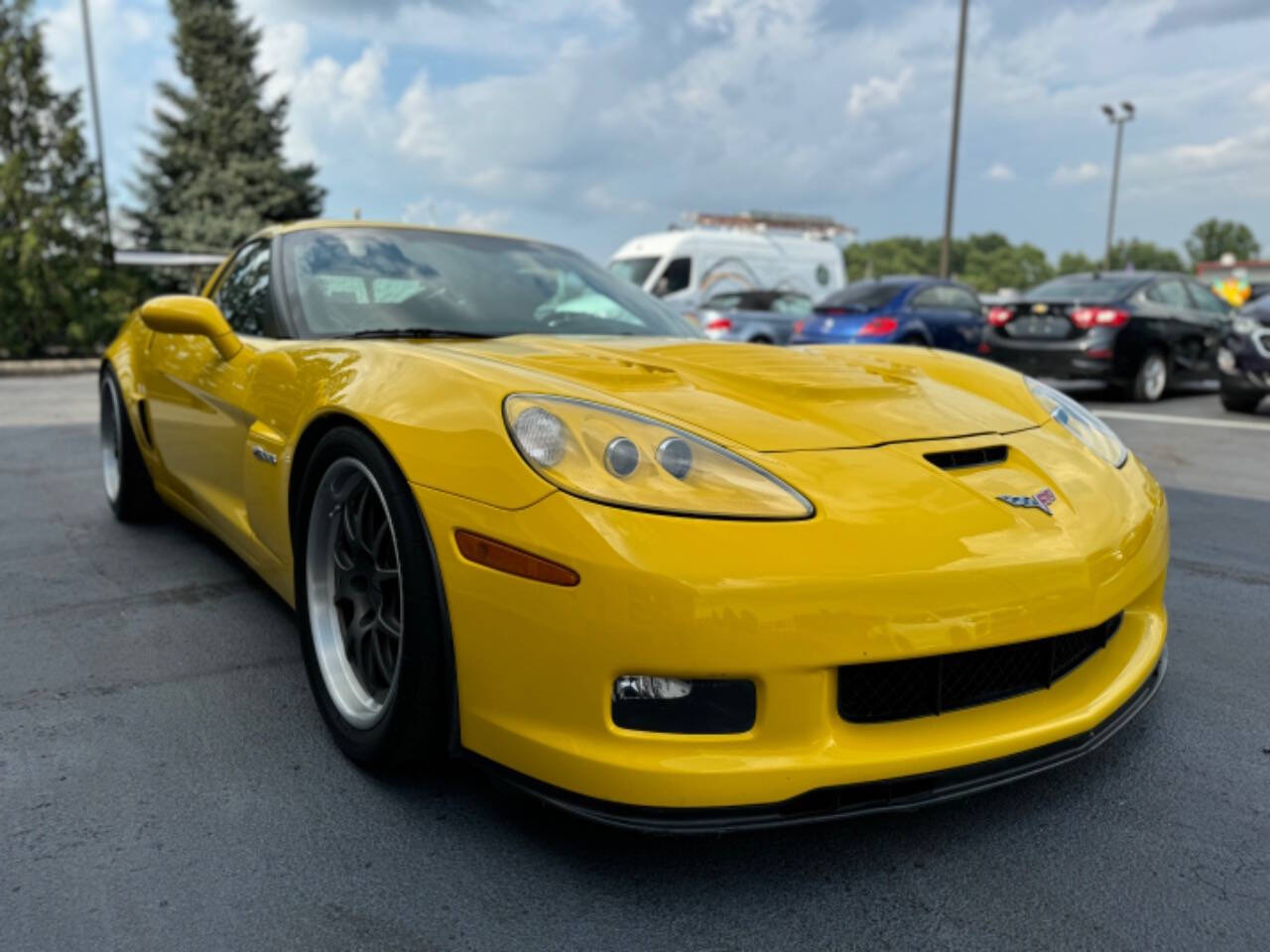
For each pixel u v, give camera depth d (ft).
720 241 48.11
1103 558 5.58
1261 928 4.81
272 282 9.08
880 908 4.97
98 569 10.78
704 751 4.84
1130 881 5.19
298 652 8.43
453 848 5.49
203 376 9.15
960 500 5.48
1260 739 6.85
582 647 4.85
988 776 5.25
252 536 8.15
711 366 6.95
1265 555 11.66
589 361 6.70
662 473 5.14
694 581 4.72
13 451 19.27
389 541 6.16
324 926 4.82
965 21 56.90
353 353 6.84
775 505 5.07
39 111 53.11
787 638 4.77
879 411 6.34
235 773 6.33
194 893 5.07
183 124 97.76
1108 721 5.75
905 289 34.12
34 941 4.69
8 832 5.63
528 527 5.01
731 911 4.94
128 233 98.78
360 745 6.16
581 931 4.79
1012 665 5.50
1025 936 4.75
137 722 7.06
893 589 4.89
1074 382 37.58
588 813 4.96
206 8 98.68
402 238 9.93
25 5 52.03
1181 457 18.76
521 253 10.37
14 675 7.89
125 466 12.14
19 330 52.70
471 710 5.36
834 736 4.97
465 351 6.68
